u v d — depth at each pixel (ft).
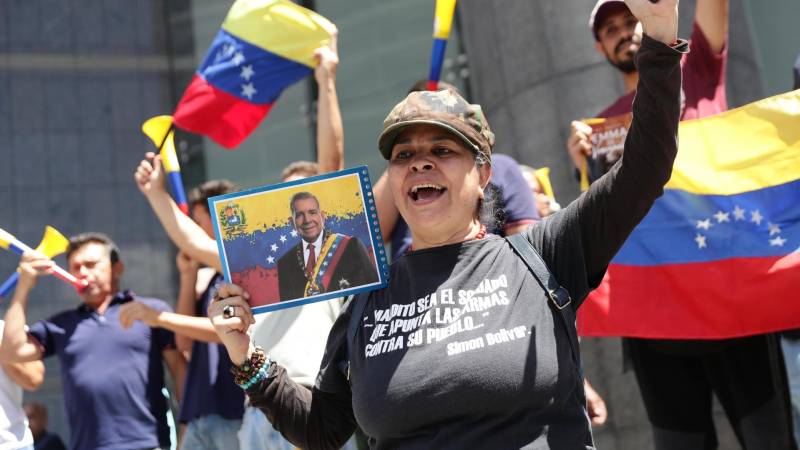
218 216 7.83
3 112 25.99
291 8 13.74
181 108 13.67
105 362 14.23
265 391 7.69
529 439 6.57
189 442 13.52
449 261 7.20
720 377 12.28
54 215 25.75
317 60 13.38
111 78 26.78
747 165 11.59
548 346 6.71
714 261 11.49
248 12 13.79
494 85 20.22
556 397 6.64
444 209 7.29
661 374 12.48
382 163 24.45
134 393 14.17
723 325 11.37
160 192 12.82
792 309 11.14
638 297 11.73
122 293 14.99
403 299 7.20
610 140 12.57
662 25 6.72
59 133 26.20
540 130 18.83
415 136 7.35
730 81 18.62
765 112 11.65
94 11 26.96
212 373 13.58
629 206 6.88
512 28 19.52
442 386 6.63
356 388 7.07
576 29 18.52
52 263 14.19
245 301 7.73
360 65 24.90
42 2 26.73
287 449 12.01
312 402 7.81
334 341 7.70
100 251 15.06
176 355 14.99
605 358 16.85
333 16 25.21
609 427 16.69
